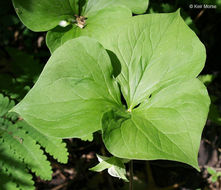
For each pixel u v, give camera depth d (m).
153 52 0.44
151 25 0.45
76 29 0.49
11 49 0.57
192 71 0.42
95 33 0.48
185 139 0.38
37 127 0.39
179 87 0.42
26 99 0.40
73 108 0.41
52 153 0.49
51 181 0.62
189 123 0.39
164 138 0.38
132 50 0.45
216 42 0.78
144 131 0.39
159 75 0.44
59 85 0.41
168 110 0.41
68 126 0.40
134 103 0.44
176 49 0.44
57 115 0.40
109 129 0.39
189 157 0.37
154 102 0.42
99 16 0.50
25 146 0.49
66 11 0.49
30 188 0.48
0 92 0.53
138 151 0.37
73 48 0.42
